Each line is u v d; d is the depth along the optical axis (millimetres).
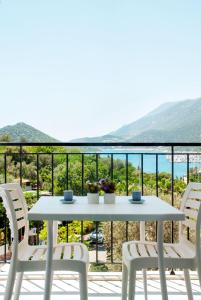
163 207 2305
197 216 2283
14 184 2648
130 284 2248
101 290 3166
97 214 2086
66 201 2453
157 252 2344
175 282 3328
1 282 3273
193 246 2574
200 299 2975
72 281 3359
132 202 2459
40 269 2260
